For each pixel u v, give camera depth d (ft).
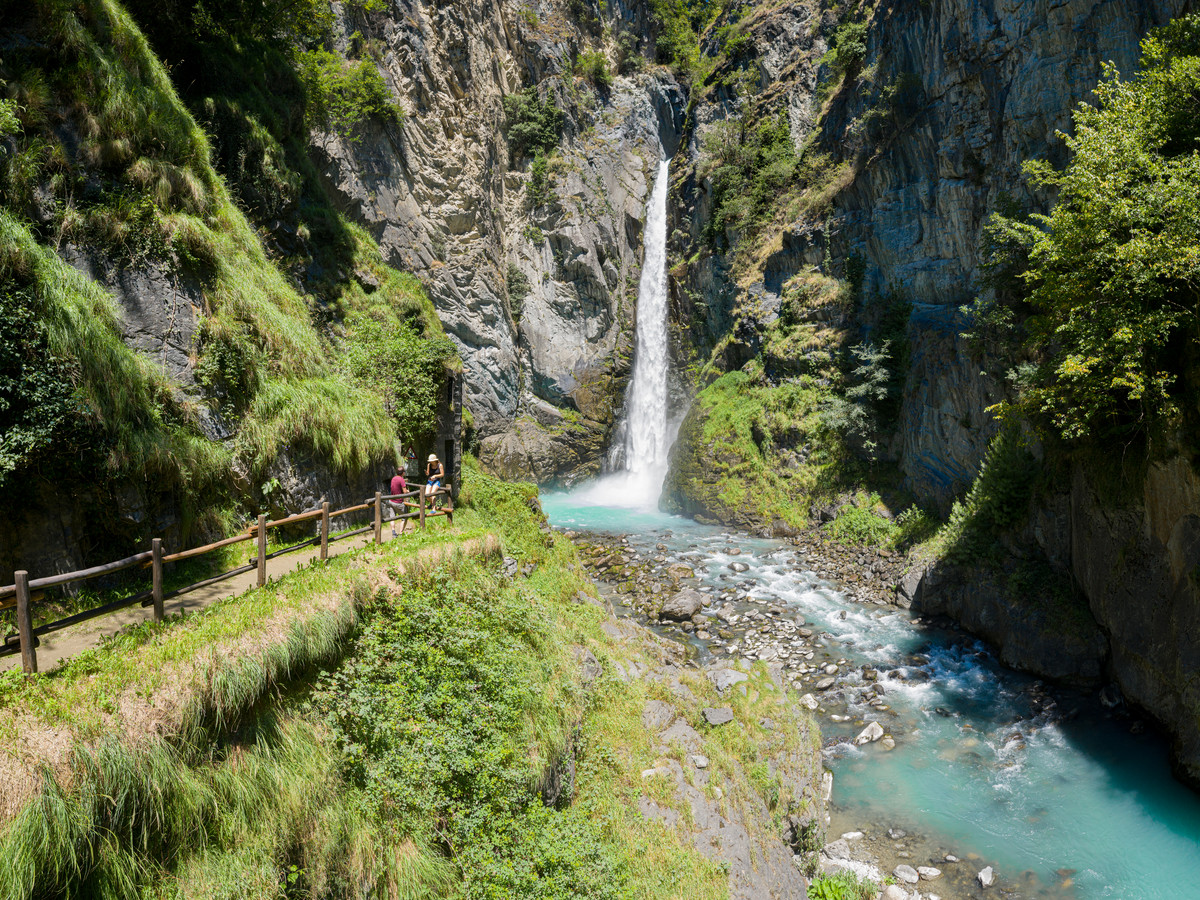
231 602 28.53
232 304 45.96
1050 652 59.62
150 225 41.34
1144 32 68.90
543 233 154.71
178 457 38.11
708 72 177.47
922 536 84.69
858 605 78.07
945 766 50.11
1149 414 49.21
